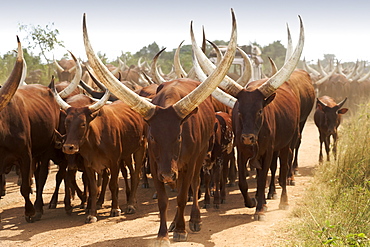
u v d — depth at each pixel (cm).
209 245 668
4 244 723
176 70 1000
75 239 733
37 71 2783
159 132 620
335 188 848
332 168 1034
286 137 878
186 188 688
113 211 892
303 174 1218
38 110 925
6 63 2988
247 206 880
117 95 620
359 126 1144
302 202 874
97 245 695
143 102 628
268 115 806
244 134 748
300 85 1156
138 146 958
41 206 900
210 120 761
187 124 666
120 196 1072
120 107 959
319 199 820
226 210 879
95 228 802
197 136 686
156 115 629
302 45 747
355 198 739
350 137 1076
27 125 859
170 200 1003
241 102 769
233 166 1113
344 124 1440
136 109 627
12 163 871
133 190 930
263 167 815
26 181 855
